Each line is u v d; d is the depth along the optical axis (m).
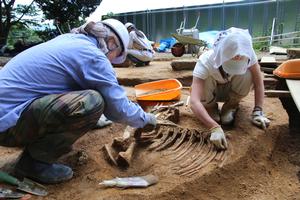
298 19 12.25
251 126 2.99
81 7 12.83
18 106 1.98
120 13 16.53
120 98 2.11
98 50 2.09
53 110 1.93
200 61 2.79
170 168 2.39
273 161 2.76
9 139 2.10
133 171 2.38
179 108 3.45
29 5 12.34
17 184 2.12
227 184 2.35
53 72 2.03
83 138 2.83
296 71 3.62
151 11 15.65
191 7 14.67
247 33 2.58
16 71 2.03
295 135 3.12
